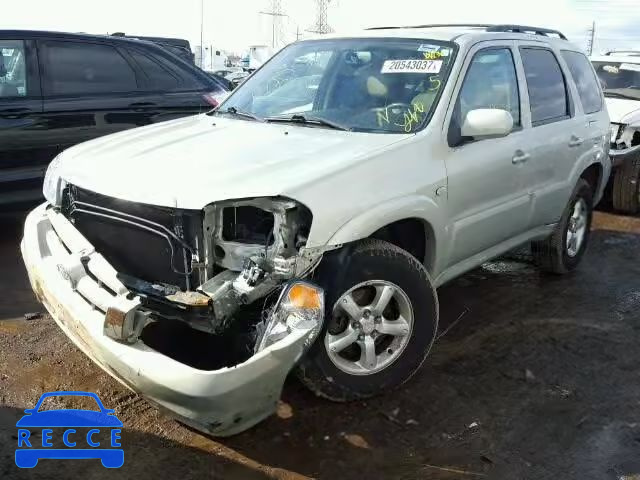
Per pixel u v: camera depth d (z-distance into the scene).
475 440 3.08
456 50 3.88
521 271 5.51
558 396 3.50
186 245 2.81
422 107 3.64
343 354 3.32
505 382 3.62
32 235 3.46
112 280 2.81
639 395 3.54
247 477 2.78
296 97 4.11
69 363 3.61
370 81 3.90
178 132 3.73
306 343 2.69
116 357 2.64
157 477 2.75
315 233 2.84
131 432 3.04
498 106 4.10
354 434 3.09
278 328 2.65
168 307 2.82
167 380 2.52
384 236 3.50
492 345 4.07
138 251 3.00
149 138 3.61
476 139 3.81
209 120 4.09
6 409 3.17
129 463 2.82
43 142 5.54
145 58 6.21
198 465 2.84
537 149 4.35
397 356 3.35
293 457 2.92
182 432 3.06
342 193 2.97
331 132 3.60
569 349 4.05
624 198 7.54
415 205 3.28
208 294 2.73
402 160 3.32
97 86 5.86
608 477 2.87
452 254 3.75
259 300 2.84
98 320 2.80
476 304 4.73
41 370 3.52
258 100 4.25
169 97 6.29
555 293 5.02
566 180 4.82
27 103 5.43
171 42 15.41
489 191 3.91
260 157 3.13
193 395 2.49
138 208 2.94
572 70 5.09
